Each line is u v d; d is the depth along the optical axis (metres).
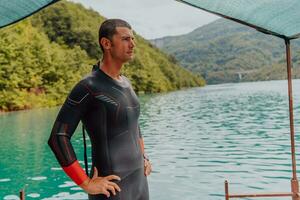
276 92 52.44
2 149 16.44
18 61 46.84
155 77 97.81
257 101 37.97
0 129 23.66
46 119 29.78
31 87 48.88
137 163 2.60
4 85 43.03
